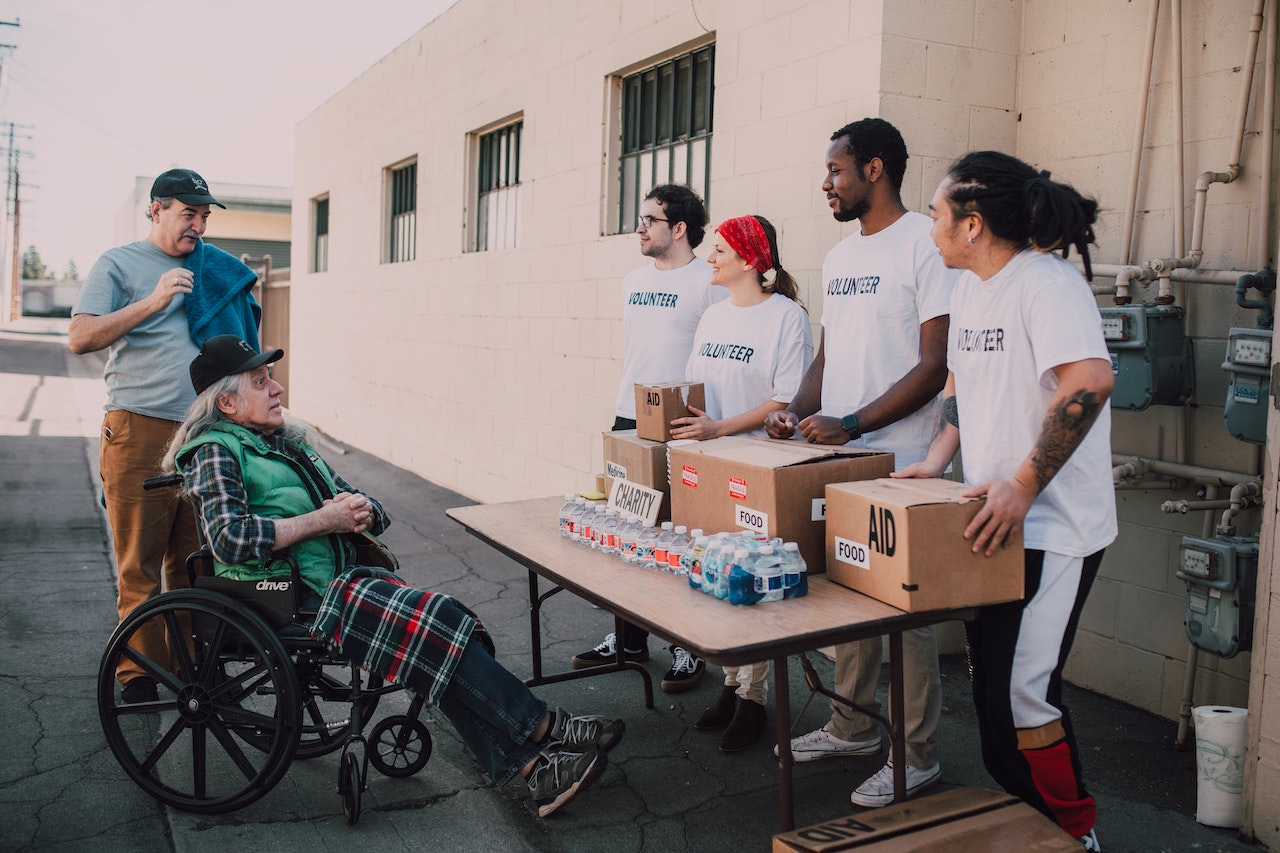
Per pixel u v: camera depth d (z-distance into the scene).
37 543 6.24
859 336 3.24
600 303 6.05
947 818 2.42
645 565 2.94
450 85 8.10
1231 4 3.46
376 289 9.95
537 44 6.71
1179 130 3.59
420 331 8.85
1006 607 2.49
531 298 6.88
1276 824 2.73
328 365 11.57
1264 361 3.00
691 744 3.51
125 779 3.14
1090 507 2.48
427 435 8.75
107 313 3.54
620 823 2.96
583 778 2.83
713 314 3.69
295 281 12.91
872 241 3.25
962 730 3.61
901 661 2.49
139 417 3.57
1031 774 2.53
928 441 3.20
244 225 28.11
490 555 6.14
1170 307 3.47
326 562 3.01
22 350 28.69
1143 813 3.02
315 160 11.98
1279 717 2.70
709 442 3.08
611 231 6.05
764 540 2.58
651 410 3.29
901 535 2.35
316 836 2.85
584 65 6.15
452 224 8.15
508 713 2.85
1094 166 3.99
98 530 6.68
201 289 3.72
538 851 2.80
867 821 2.41
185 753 3.34
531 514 3.73
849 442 3.25
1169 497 3.68
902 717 2.51
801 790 3.17
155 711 2.92
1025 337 2.43
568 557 3.08
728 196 4.95
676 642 2.27
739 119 4.84
